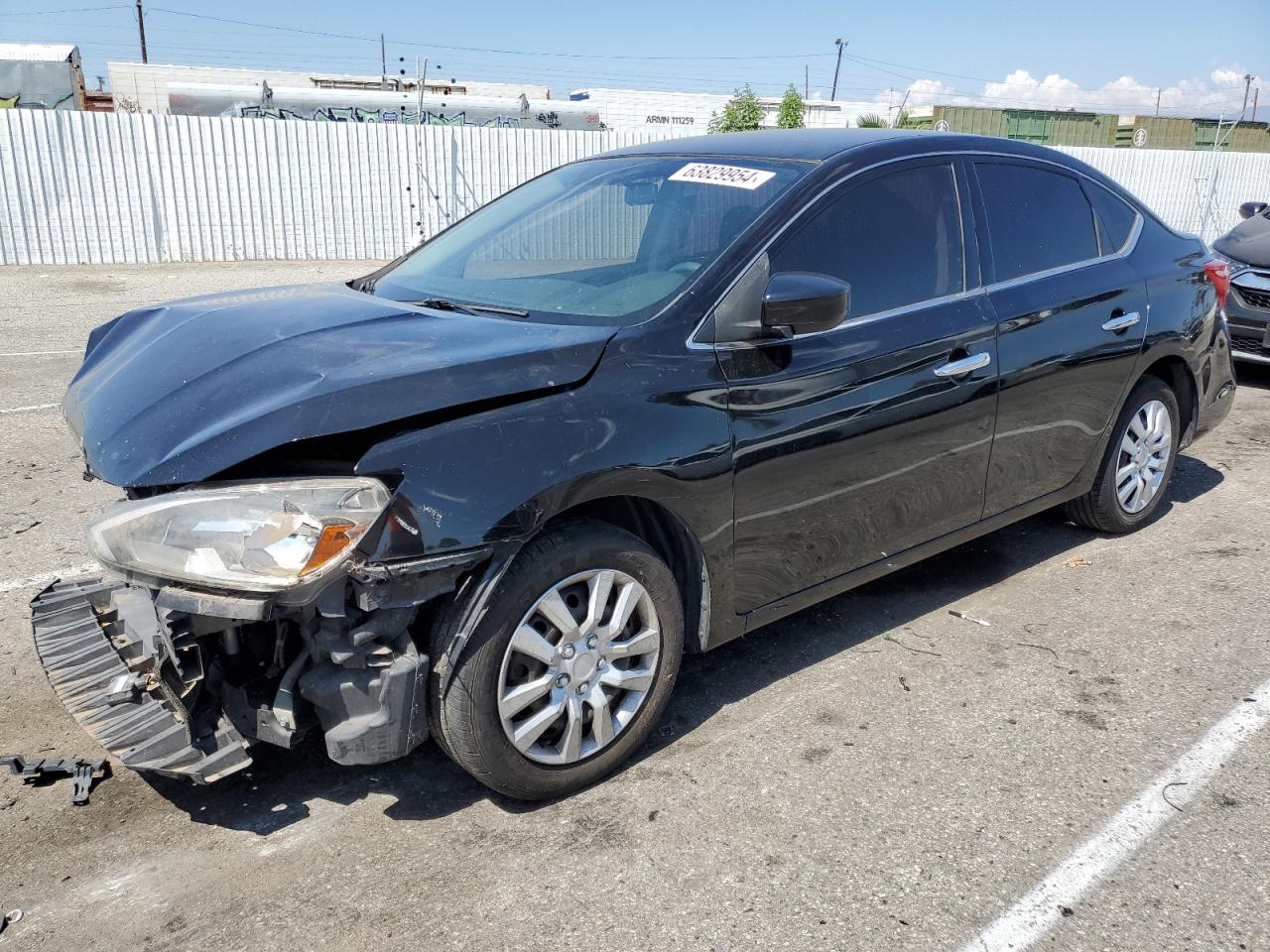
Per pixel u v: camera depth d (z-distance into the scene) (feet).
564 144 63.21
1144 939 7.45
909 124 110.63
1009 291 12.32
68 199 52.65
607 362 8.93
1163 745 10.02
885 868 8.23
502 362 8.48
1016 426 12.54
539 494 8.23
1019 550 15.25
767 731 10.32
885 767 9.66
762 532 10.10
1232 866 8.23
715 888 8.01
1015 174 13.04
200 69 97.25
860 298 10.80
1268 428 22.53
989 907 7.79
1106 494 14.89
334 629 7.91
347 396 7.85
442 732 8.48
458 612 8.21
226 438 7.75
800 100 101.60
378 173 58.70
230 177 55.57
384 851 8.48
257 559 7.38
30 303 39.81
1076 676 11.41
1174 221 80.94
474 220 13.37
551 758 8.96
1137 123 115.34
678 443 9.11
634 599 9.24
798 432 10.03
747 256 9.95
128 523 7.73
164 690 8.44
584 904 7.83
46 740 10.02
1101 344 13.46
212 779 7.94
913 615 13.06
